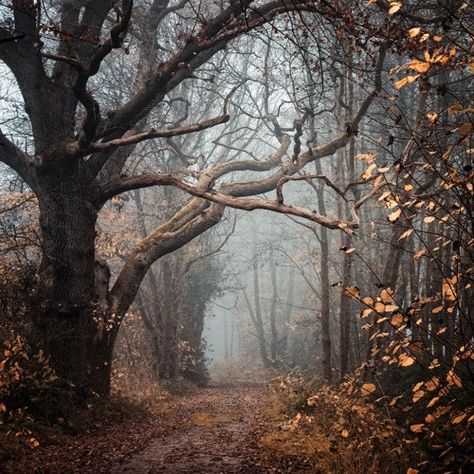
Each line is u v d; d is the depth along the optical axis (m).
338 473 6.18
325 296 16.06
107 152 12.95
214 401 17.81
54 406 10.06
